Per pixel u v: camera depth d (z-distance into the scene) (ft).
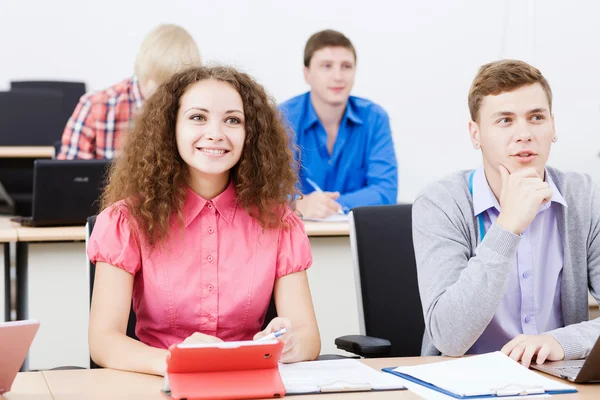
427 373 5.51
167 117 6.77
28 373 5.76
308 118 13.30
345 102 13.26
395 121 20.59
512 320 7.05
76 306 10.97
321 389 5.13
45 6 21.81
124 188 6.83
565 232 7.08
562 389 5.17
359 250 8.15
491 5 19.38
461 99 20.12
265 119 7.06
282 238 7.03
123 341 6.12
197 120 6.60
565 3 17.92
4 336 4.87
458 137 20.26
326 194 12.29
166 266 6.68
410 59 20.44
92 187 10.77
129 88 13.70
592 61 17.84
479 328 6.38
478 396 5.02
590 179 7.35
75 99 20.38
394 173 13.44
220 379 5.04
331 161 13.37
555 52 18.03
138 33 21.86
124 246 6.57
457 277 6.77
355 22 20.72
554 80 17.94
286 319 6.10
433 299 6.70
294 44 21.20
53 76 22.02
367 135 13.51
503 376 5.42
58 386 5.37
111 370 5.90
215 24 21.35
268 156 7.04
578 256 7.11
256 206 6.95
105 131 13.64
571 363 5.92
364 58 20.70
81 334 11.01
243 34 21.30
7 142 18.17
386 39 20.54
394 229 8.25
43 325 10.91
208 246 6.77
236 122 6.67
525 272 7.00
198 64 7.08
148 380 5.56
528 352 5.91
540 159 6.68
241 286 6.80
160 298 6.66
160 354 5.83
